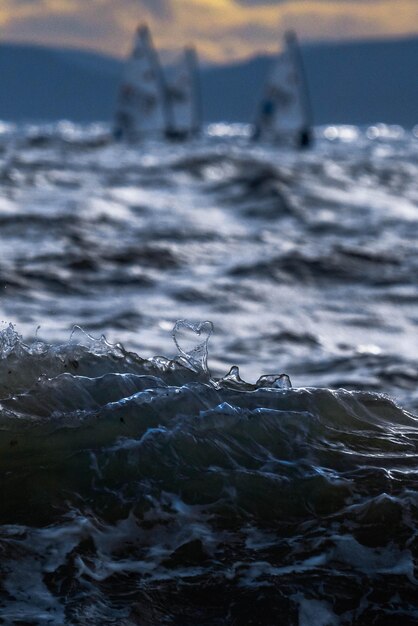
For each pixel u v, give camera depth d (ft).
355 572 36.29
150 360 52.24
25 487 39.34
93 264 146.20
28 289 124.26
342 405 49.32
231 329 105.70
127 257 154.81
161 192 286.46
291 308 119.65
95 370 50.57
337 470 42.68
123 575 35.29
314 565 36.47
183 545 37.24
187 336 101.35
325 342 100.83
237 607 34.19
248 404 47.19
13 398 45.50
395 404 51.67
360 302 125.18
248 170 377.09
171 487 40.22
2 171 313.94
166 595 34.45
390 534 38.32
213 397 46.88
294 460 43.01
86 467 40.70
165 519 38.52
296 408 47.65
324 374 85.76
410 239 194.90
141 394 45.83
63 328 101.71
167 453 42.09
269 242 185.06
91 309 114.21
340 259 155.33
